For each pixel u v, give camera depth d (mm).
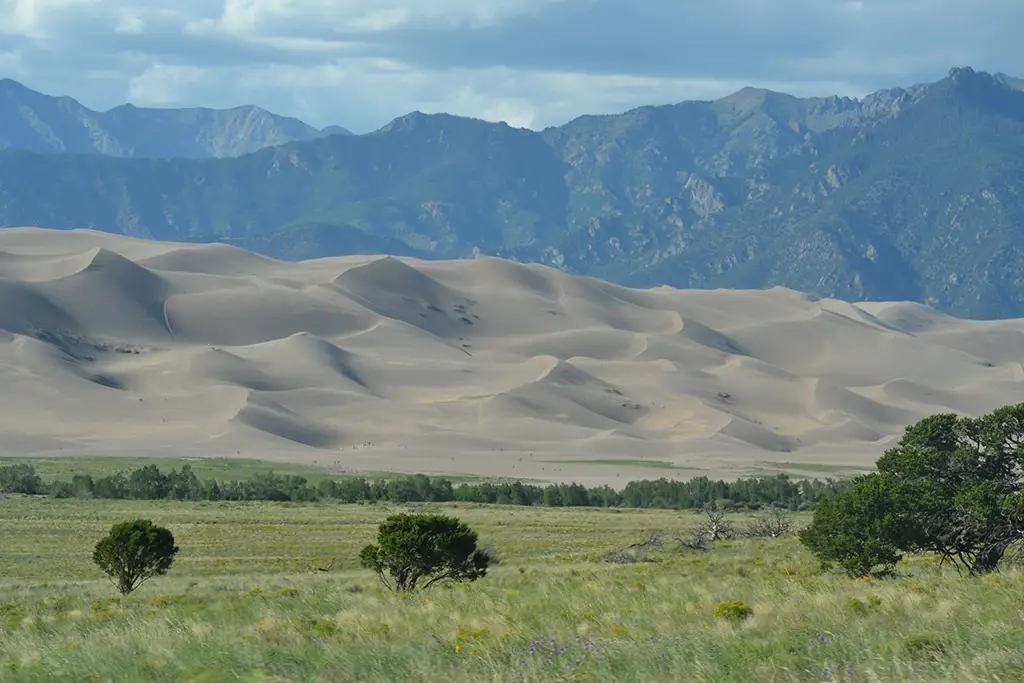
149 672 45219
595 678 40125
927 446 102125
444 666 43031
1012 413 98188
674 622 56094
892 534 100125
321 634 56000
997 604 54531
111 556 130250
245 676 42906
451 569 105750
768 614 54844
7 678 45062
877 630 47469
